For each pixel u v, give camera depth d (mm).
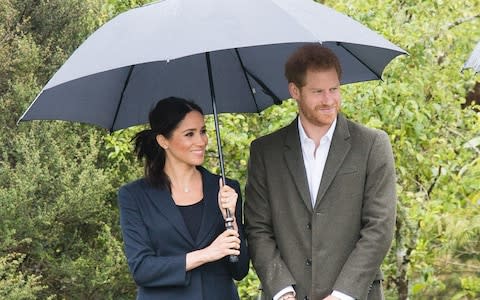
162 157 10875
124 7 19969
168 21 9617
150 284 10477
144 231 10656
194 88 11969
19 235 17719
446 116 18656
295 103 16781
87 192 17984
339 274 10320
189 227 10688
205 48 9070
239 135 16453
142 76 11562
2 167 18188
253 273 17234
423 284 17922
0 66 18422
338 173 10484
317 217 10453
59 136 18750
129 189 10914
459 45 20062
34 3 19547
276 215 10734
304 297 10516
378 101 16984
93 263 18344
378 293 10711
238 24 9359
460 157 18234
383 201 10367
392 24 18828
